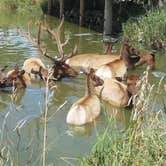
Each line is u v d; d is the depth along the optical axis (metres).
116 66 12.63
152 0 21.16
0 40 17.53
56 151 7.95
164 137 6.45
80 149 8.08
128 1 22.64
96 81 10.89
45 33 19.94
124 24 19.27
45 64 13.79
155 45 16.89
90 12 23.50
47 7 27.47
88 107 9.45
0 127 8.83
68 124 9.21
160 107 9.39
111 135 7.28
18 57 14.66
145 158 5.93
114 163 5.81
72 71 12.59
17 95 11.02
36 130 8.82
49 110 9.99
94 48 16.91
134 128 6.20
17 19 24.67
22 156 7.55
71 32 20.64
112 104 10.52
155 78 12.59
